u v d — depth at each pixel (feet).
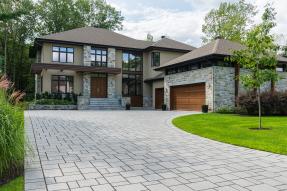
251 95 53.57
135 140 25.84
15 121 14.78
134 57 98.58
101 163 17.25
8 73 122.93
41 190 12.37
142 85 99.14
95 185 13.10
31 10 123.85
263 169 16.15
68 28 130.52
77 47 88.17
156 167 16.40
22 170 15.51
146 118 47.47
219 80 61.72
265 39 32.73
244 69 64.23
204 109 61.77
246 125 36.29
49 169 15.78
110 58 91.50
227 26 119.34
